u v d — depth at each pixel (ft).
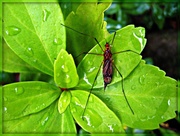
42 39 0.32
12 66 0.35
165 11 0.60
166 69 0.65
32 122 0.31
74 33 0.34
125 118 0.32
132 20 0.63
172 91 0.32
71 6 0.37
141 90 0.32
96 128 0.31
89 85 0.32
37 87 0.32
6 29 0.31
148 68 0.32
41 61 0.32
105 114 0.31
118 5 0.57
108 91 0.33
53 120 0.32
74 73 0.31
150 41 0.66
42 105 0.32
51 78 0.37
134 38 0.32
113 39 0.32
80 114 0.31
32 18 0.32
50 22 0.32
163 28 0.66
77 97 0.32
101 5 0.34
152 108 0.32
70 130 0.31
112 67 0.32
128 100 0.32
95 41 0.34
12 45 0.31
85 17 0.33
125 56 0.32
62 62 0.31
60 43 0.32
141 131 0.48
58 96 0.33
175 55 0.65
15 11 0.31
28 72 0.36
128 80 0.32
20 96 0.31
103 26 0.34
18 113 0.31
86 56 0.32
